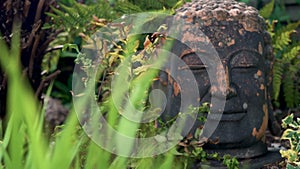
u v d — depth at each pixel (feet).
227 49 7.64
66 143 4.20
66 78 13.65
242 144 7.90
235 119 7.70
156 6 9.92
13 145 4.43
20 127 4.66
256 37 7.90
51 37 9.27
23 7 8.88
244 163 7.92
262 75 7.95
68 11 9.66
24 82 8.61
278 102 11.91
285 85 11.35
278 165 8.14
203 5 8.04
